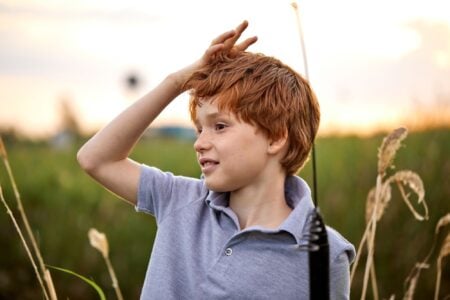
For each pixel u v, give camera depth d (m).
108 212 6.24
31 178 6.69
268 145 1.96
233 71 1.96
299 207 1.94
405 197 2.38
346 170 5.89
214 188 1.94
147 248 6.07
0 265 6.09
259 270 1.89
